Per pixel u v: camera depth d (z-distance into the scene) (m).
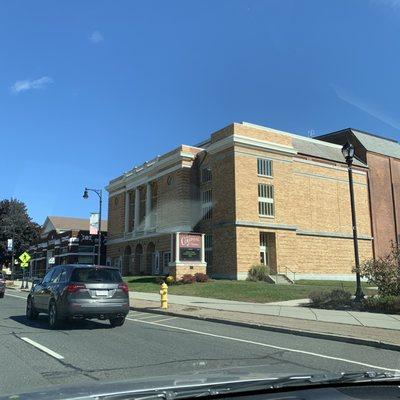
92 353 9.70
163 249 49.66
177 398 3.29
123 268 59.06
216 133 44.84
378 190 54.75
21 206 78.62
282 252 43.31
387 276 18.73
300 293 24.53
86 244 70.19
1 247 76.06
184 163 47.47
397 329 13.04
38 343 10.91
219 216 43.19
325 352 10.24
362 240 51.31
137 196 57.50
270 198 43.62
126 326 14.56
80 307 13.49
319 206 48.56
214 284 32.72
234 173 41.97
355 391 3.53
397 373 4.01
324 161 50.03
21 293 35.41
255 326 14.32
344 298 19.56
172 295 27.70
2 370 8.03
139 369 8.12
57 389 3.65
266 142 43.84
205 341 11.62
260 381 3.66
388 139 61.78
